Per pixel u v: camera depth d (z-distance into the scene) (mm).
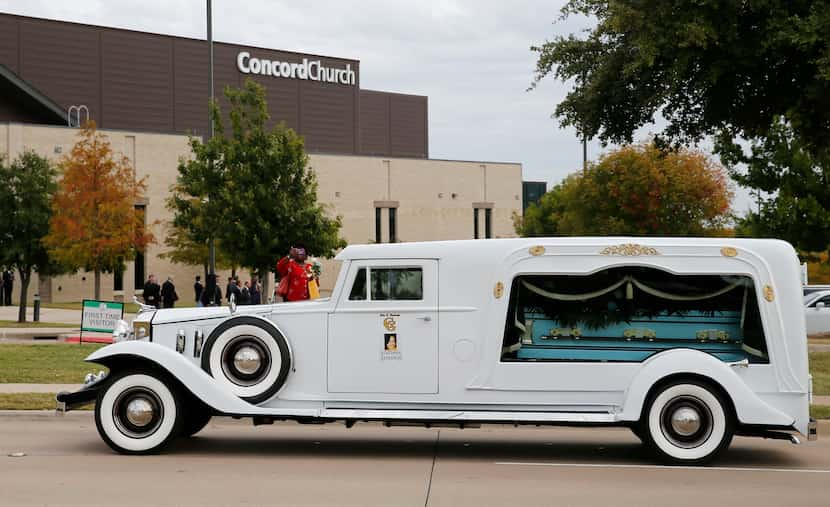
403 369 10055
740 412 9562
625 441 11641
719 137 24969
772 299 9938
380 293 10141
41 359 19172
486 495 8141
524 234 73375
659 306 10094
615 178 44031
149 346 9992
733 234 46000
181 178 31984
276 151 30234
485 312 10016
